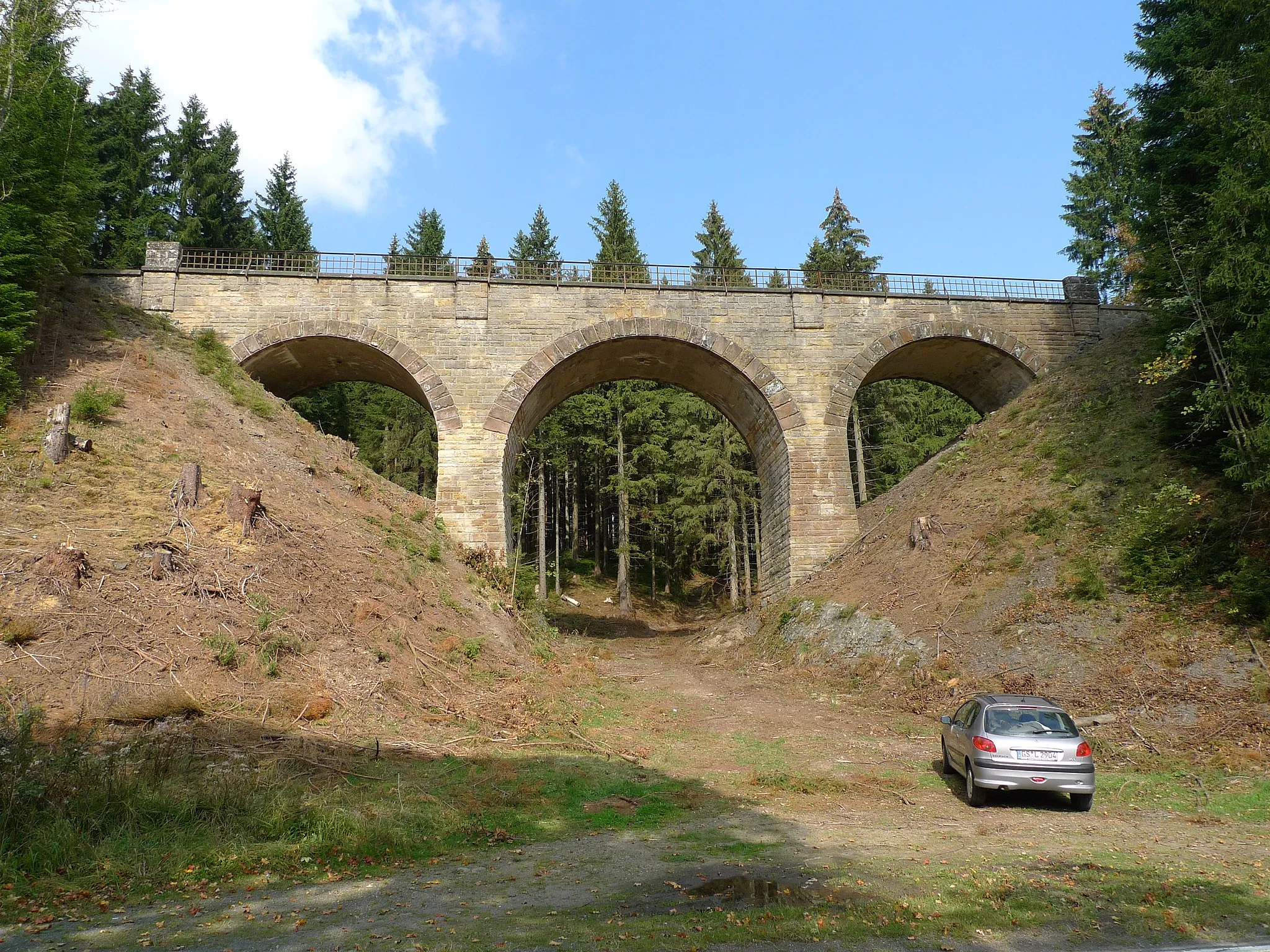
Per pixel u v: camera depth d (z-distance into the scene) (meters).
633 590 49.34
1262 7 18.12
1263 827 9.71
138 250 38.00
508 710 14.73
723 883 7.39
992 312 31.25
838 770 13.26
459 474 27.22
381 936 5.86
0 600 11.68
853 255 49.78
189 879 7.29
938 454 31.61
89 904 6.64
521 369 28.34
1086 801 10.90
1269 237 17.06
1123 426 22.30
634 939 5.73
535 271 30.08
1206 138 20.61
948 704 17.22
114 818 8.29
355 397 51.75
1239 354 17.78
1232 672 14.35
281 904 6.69
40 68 21.67
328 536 17.77
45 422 17.02
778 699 19.86
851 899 6.80
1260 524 16.72
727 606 46.31
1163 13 23.47
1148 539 17.92
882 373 32.69
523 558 48.06
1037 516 21.02
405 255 29.62
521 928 6.04
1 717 9.82
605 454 46.31
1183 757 12.90
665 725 16.48
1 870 7.08
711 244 53.59
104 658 11.44
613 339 29.06
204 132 45.97
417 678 14.81
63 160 22.02
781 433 29.39
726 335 29.67
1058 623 17.62
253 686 12.24
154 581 13.28
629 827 9.78
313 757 10.80
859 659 21.09
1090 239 48.91
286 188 54.56
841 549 28.55
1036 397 27.19
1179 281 19.80
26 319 19.00
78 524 14.17
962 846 8.81
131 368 20.78
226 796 8.88
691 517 40.41
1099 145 49.09
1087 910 6.45
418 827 9.07
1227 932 5.98
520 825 9.59
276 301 27.91
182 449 18.09
